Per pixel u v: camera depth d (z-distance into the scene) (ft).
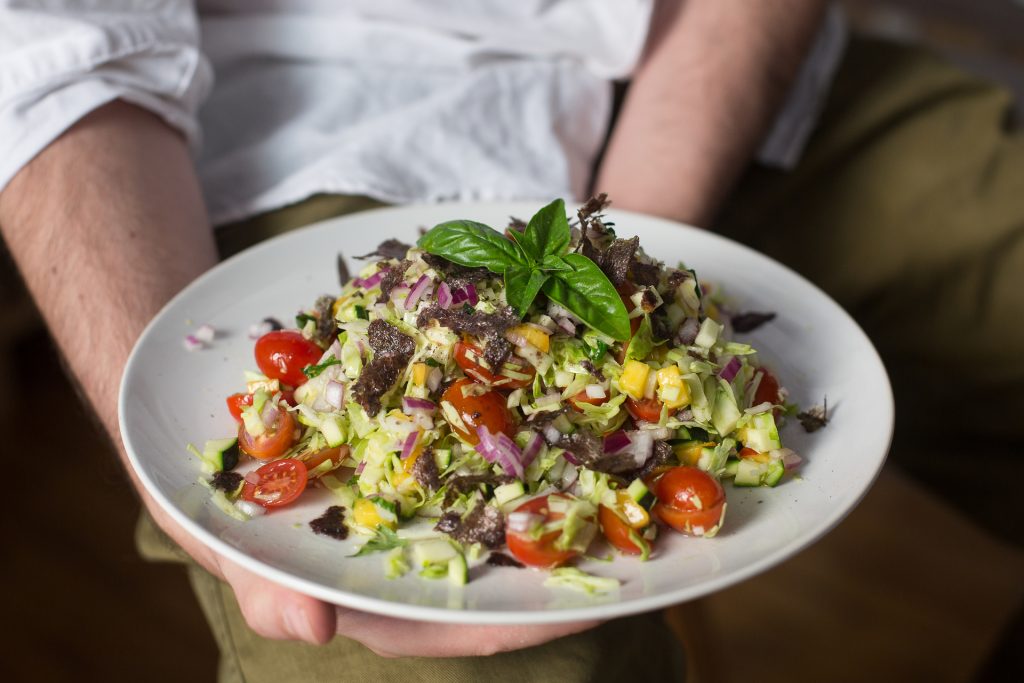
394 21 1.92
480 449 1.28
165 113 1.78
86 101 1.69
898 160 2.14
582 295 1.29
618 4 1.97
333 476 1.33
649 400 1.32
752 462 1.32
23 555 2.73
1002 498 2.29
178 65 1.79
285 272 1.64
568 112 1.98
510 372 1.31
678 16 2.12
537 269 1.30
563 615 1.10
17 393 3.16
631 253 1.33
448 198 1.83
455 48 1.93
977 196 2.09
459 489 1.27
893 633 2.54
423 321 1.32
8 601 2.60
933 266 2.10
